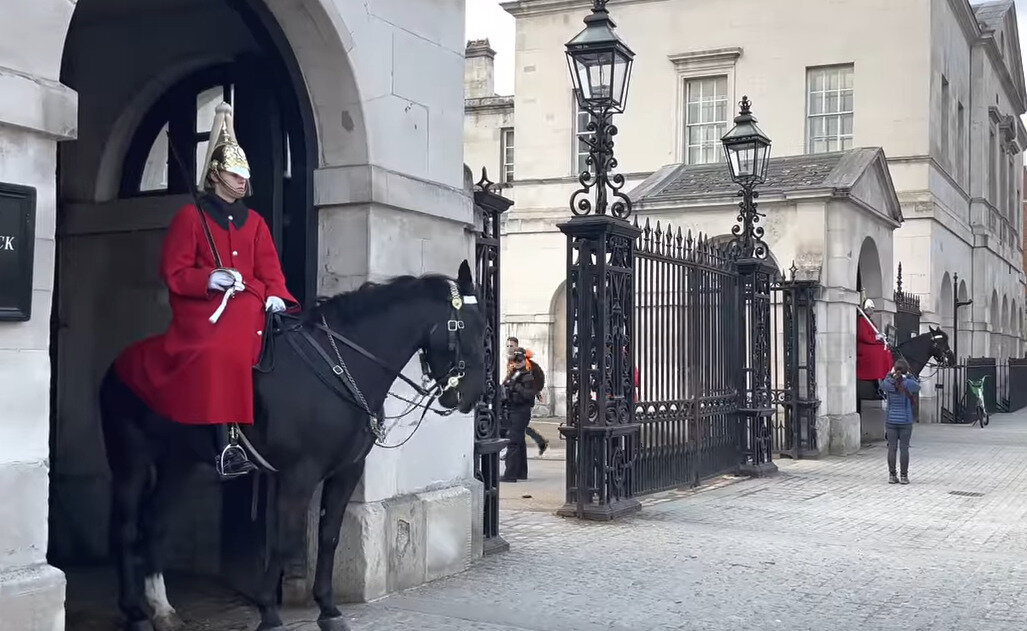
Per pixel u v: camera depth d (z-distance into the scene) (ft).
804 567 27.91
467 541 26.58
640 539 31.50
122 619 21.85
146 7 27.09
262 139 24.79
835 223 61.11
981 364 102.06
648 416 40.11
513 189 101.30
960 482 48.26
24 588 15.64
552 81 102.12
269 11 22.66
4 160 15.58
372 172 23.07
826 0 93.56
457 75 26.84
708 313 45.60
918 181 89.51
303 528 19.10
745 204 49.85
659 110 99.71
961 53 106.63
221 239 18.65
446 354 20.10
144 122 28.19
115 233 27.76
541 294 98.22
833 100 93.97
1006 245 131.54
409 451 24.76
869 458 58.90
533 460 56.75
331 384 19.21
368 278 23.20
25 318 15.81
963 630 21.97
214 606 22.99
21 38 15.85
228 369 17.75
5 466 15.64
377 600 23.12
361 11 23.16
